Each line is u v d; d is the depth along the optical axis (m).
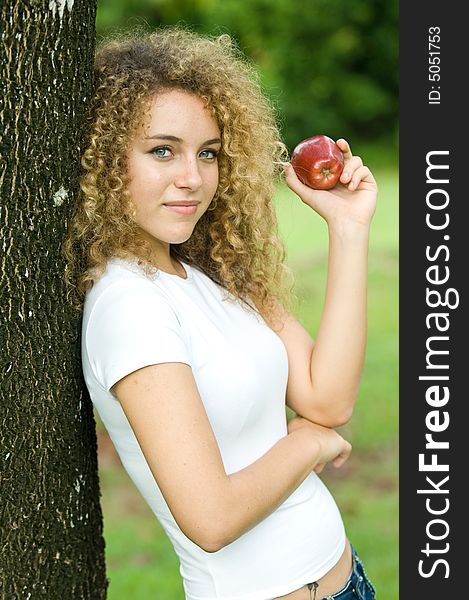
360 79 25.00
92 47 3.03
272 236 3.49
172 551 5.82
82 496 3.22
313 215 14.98
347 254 3.41
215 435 2.97
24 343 2.97
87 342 2.91
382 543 5.88
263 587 2.99
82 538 3.24
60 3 2.88
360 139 24.95
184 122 2.97
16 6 2.80
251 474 2.84
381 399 8.03
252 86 3.37
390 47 25.00
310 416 3.41
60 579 3.19
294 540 3.04
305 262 12.04
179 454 2.66
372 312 10.43
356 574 3.25
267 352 3.21
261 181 3.40
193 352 2.97
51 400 3.05
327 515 3.18
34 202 2.92
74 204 3.01
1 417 2.97
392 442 7.30
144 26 3.62
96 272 2.99
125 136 2.96
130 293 2.87
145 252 3.03
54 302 3.01
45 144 2.91
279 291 3.54
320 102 24.89
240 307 3.31
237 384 3.00
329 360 3.37
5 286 2.92
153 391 2.71
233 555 2.98
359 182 3.46
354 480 6.79
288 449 3.05
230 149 3.18
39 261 2.96
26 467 3.04
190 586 3.07
